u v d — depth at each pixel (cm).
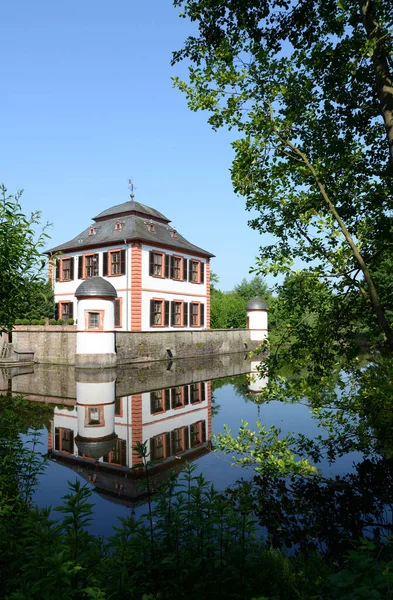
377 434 527
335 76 591
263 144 580
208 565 324
